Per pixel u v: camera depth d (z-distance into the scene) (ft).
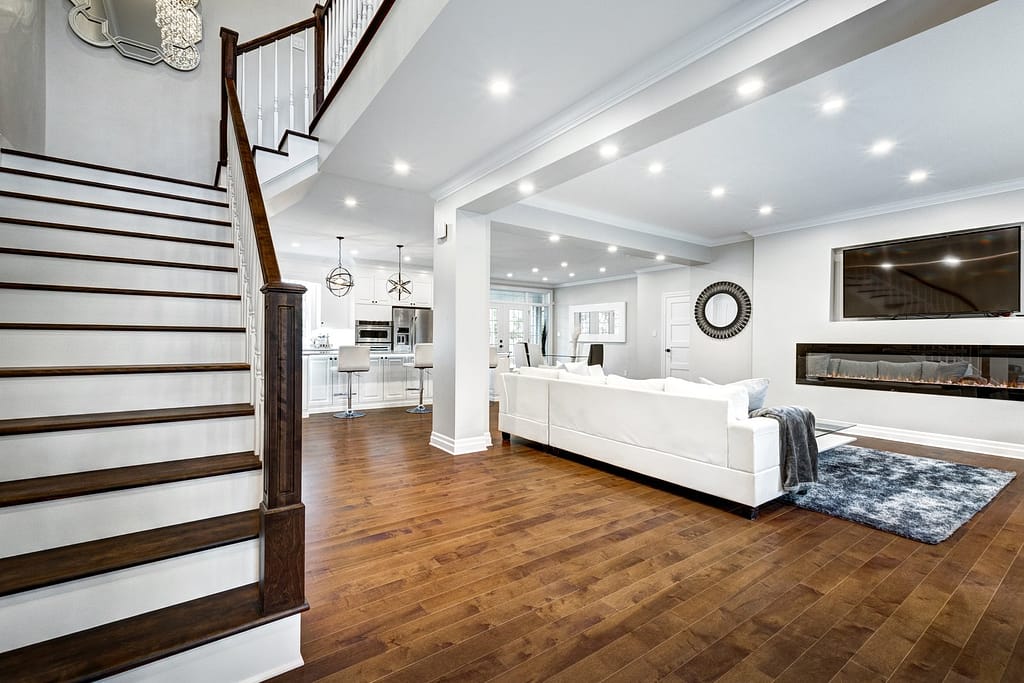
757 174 12.82
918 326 15.06
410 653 5.05
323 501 9.78
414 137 10.33
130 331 6.68
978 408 13.93
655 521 8.82
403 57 7.41
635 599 6.15
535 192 11.67
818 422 13.93
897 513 9.13
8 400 5.40
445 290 14.06
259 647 4.53
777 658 5.01
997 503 9.79
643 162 11.99
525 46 7.09
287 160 12.05
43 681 3.57
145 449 5.57
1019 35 6.85
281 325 4.72
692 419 9.89
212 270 8.67
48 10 12.59
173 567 4.59
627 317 31.78
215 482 5.39
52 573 4.06
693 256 21.09
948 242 14.48
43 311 6.74
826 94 8.62
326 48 12.29
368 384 22.24
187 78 14.42
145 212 9.36
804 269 17.75
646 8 6.26
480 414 14.28
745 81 6.64
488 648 5.15
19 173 8.71
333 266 25.18
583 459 13.37
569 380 13.56
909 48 7.19
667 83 7.39
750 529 8.48
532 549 7.61
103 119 13.25
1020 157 11.55
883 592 6.34
